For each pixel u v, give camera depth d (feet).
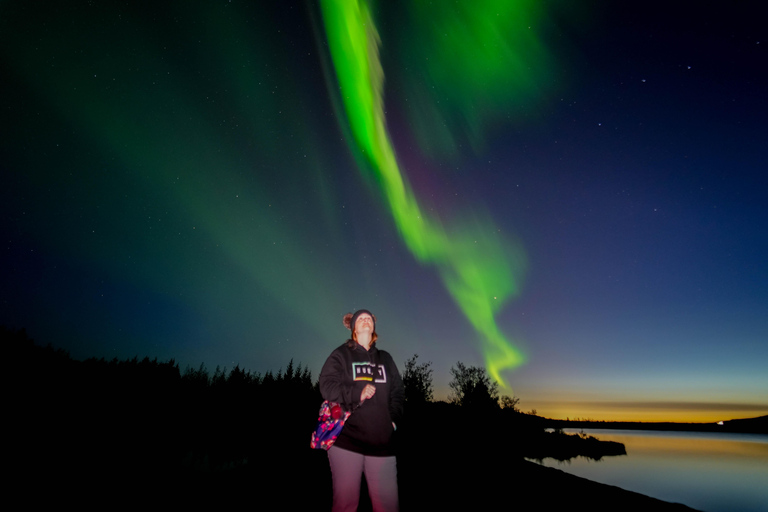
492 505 17.17
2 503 12.03
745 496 52.29
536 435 87.71
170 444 30.63
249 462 25.25
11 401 37.63
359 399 8.51
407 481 22.12
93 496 13.84
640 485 54.60
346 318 11.12
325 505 15.15
